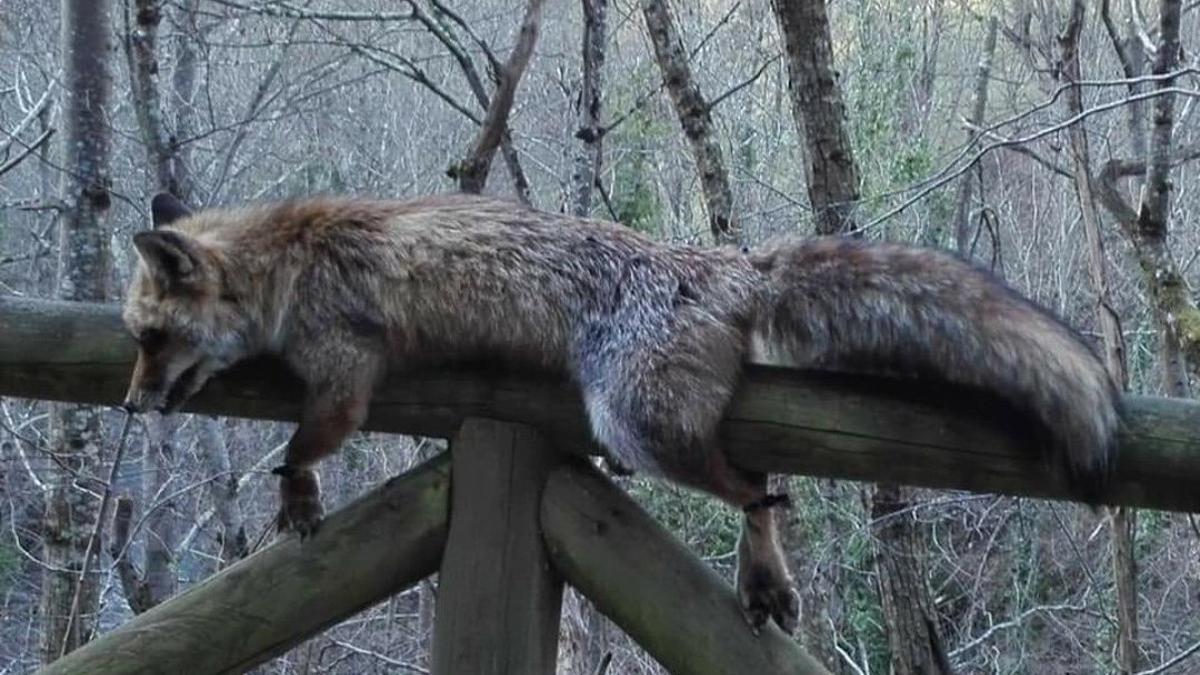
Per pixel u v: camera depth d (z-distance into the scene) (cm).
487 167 341
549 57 630
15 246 723
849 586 500
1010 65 803
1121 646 375
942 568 565
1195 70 283
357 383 215
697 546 480
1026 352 197
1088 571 489
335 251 220
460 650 208
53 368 216
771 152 645
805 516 427
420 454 422
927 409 200
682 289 211
